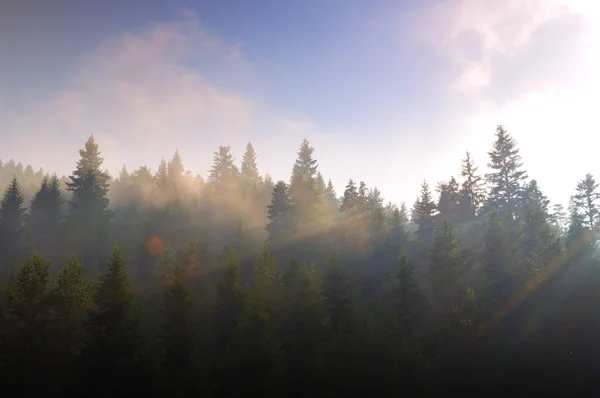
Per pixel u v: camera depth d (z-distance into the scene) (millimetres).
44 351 28578
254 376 27031
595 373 29594
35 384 27281
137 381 26391
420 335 33781
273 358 27547
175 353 29875
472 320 31031
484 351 30453
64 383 27406
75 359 27422
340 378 27453
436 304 37438
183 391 26266
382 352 28375
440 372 28969
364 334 29578
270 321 29984
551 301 32344
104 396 26125
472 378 29312
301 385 27641
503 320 33500
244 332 28812
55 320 29078
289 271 35094
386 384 27516
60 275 30562
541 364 30453
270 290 35750
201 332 35188
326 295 36688
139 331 30766
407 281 36781
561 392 29484
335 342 28891
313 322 31562
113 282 29312
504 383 29812
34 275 29281
